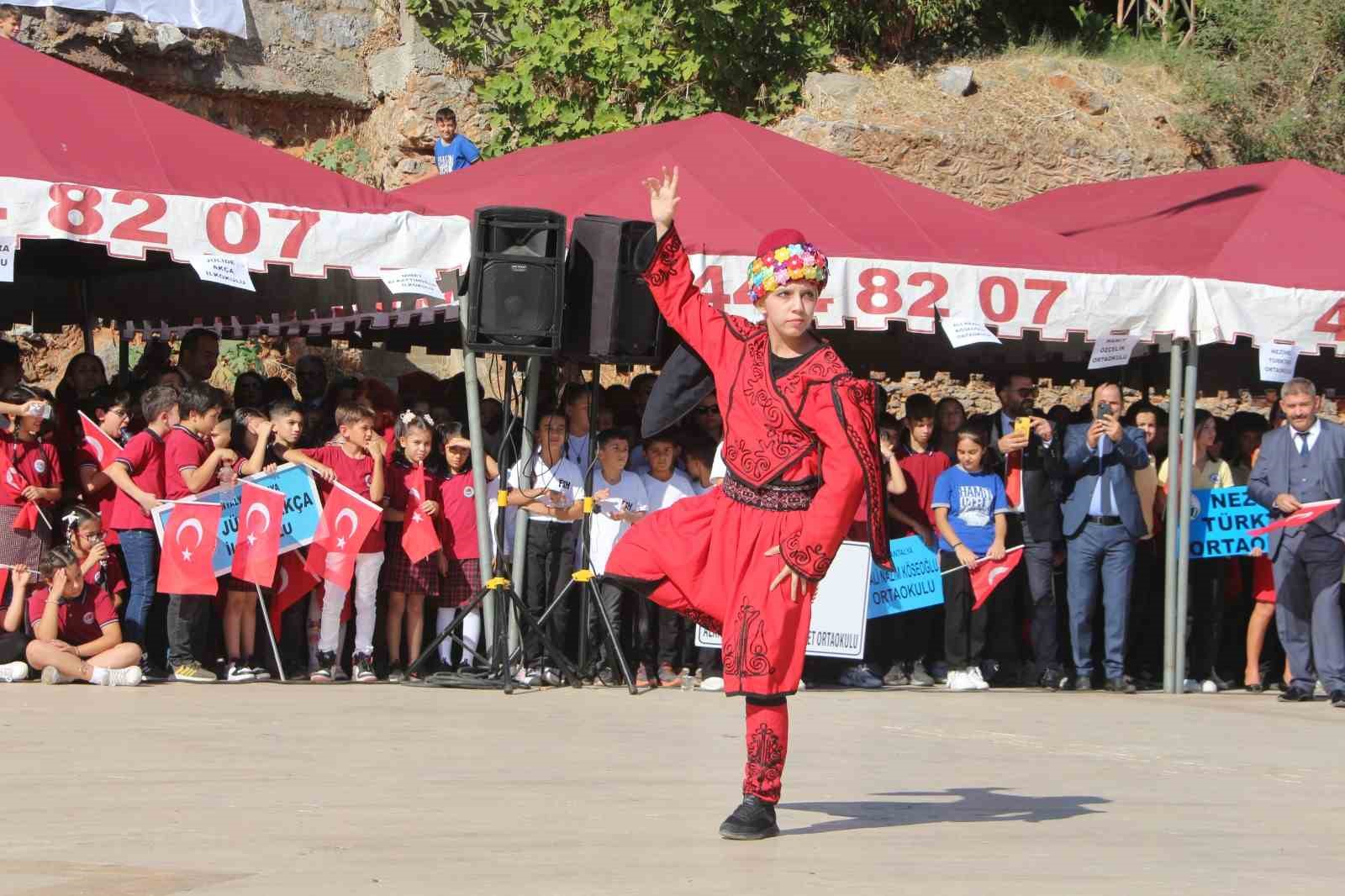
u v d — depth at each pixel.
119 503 9.14
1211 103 20.38
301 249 8.96
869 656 10.66
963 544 10.27
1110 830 4.97
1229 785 6.33
